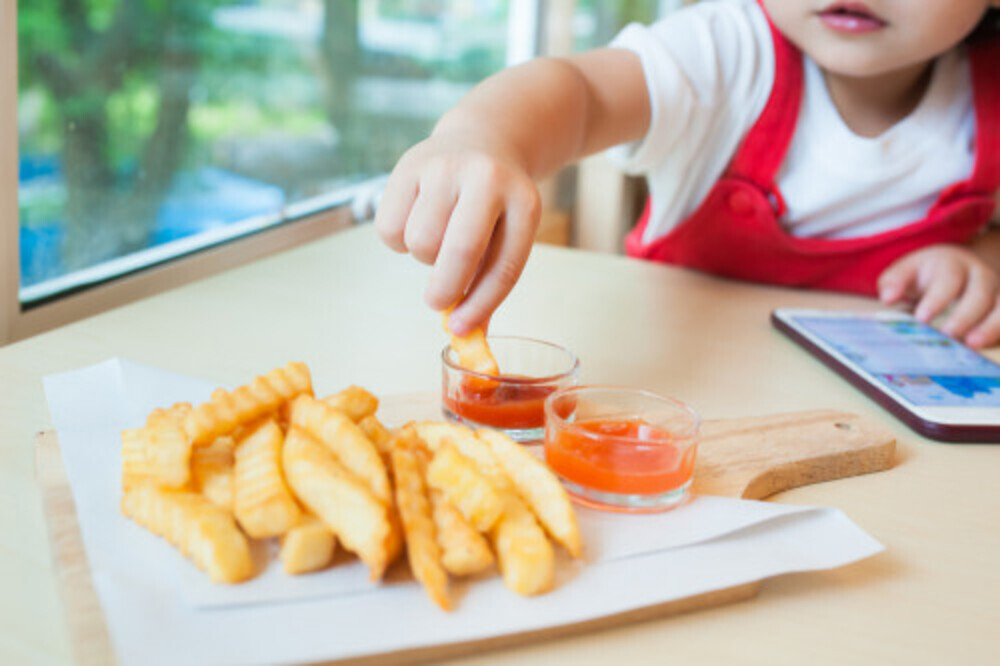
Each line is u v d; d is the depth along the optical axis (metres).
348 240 0.64
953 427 0.43
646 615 0.32
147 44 0.60
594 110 0.58
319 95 0.80
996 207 0.71
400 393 0.43
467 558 0.31
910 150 0.65
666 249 0.71
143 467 0.33
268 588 0.31
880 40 0.58
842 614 0.33
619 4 1.18
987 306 0.57
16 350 0.45
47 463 0.36
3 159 0.50
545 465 0.36
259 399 0.35
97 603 0.30
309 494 0.31
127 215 0.61
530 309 0.55
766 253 0.66
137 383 0.41
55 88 0.54
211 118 0.67
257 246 0.70
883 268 0.66
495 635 0.30
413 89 0.94
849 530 0.35
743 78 0.64
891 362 0.49
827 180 0.66
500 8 1.04
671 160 0.66
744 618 0.32
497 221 0.41
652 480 0.35
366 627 0.30
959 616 0.33
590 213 1.08
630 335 0.52
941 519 0.38
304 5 0.75
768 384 0.47
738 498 0.37
